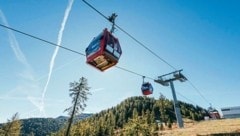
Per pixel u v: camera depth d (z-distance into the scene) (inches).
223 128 1104.8
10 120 2896.2
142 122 2380.7
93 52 400.5
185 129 1278.3
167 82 1353.3
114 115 6018.7
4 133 2819.9
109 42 396.5
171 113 5206.7
